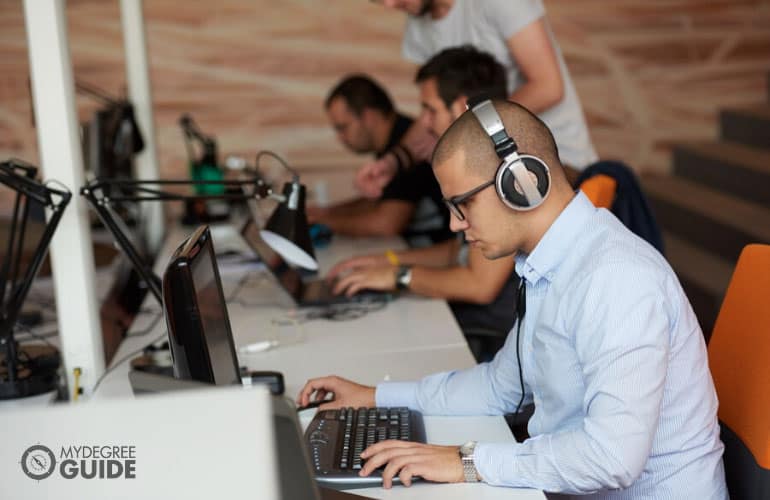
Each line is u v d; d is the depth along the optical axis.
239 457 0.93
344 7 5.14
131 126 3.37
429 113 2.53
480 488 1.42
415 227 3.53
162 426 0.93
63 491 0.94
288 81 5.20
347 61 5.20
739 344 1.65
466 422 1.71
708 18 5.32
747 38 5.35
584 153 3.03
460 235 2.74
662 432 1.45
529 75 2.81
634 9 5.29
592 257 1.41
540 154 1.42
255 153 5.24
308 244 2.24
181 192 3.85
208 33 5.11
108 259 3.11
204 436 0.93
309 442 1.56
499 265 2.41
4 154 5.11
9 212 5.12
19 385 1.92
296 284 2.69
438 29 3.00
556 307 1.45
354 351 2.16
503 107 1.43
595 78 5.35
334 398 1.81
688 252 4.57
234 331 2.34
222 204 3.97
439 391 1.74
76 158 1.89
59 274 1.91
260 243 2.55
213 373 1.37
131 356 2.15
